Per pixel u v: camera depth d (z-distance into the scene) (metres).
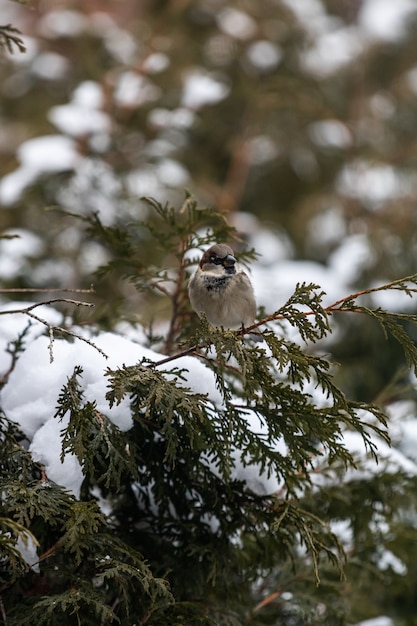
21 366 5.58
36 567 5.11
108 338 5.73
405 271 15.37
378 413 5.25
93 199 14.68
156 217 14.88
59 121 15.16
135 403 5.32
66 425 5.29
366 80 18.64
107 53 17.27
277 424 5.46
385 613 9.67
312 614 6.83
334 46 18.67
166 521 5.90
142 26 17.66
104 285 13.72
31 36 18.48
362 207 17.22
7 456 5.15
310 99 17.69
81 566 5.25
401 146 18.09
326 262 17.14
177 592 5.87
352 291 14.59
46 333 6.48
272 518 5.71
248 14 18.25
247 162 17.34
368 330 14.12
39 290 5.63
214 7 18.30
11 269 13.36
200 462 5.64
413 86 18.52
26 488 4.88
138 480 5.16
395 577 7.90
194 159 17.02
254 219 16.67
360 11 19.70
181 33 17.44
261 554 6.07
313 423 5.37
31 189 14.39
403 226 16.05
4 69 17.56
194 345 5.45
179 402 5.19
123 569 4.96
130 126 16.03
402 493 7.28
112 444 5.14
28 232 13.90
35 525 5.21
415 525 8.31
